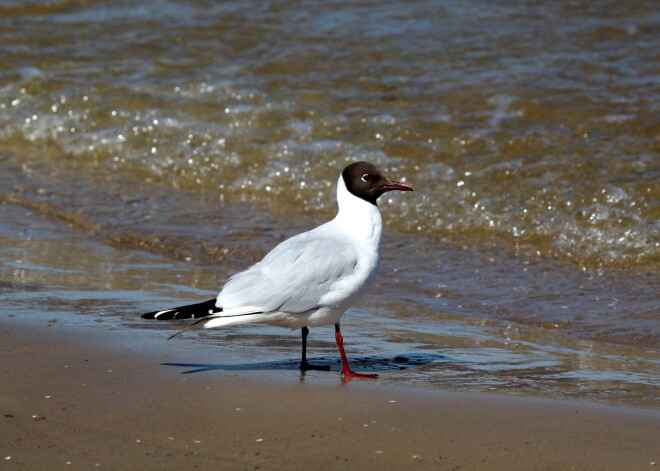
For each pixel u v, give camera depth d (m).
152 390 7.69
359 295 8.55
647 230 13.41
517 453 6.41
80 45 23.58
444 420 7.06
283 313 8.24
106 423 6.90
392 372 8.48
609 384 8.15
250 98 19.69
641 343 9.65
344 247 8.50
